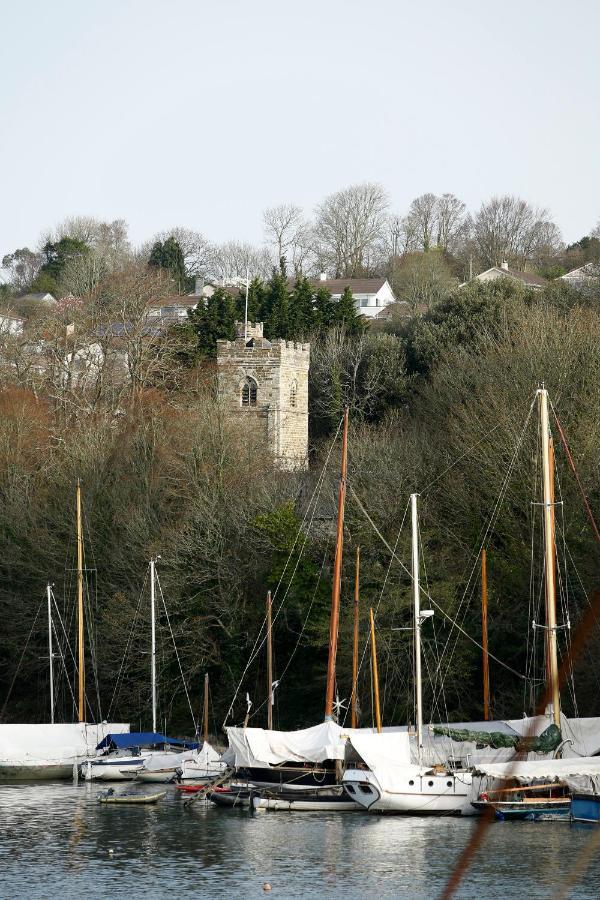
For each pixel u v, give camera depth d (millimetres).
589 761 132125
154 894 103125
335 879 107188
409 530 183125
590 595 160125
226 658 199500
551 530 140250
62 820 138750
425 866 111188
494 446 186000
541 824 130625
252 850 120000
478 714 175750
